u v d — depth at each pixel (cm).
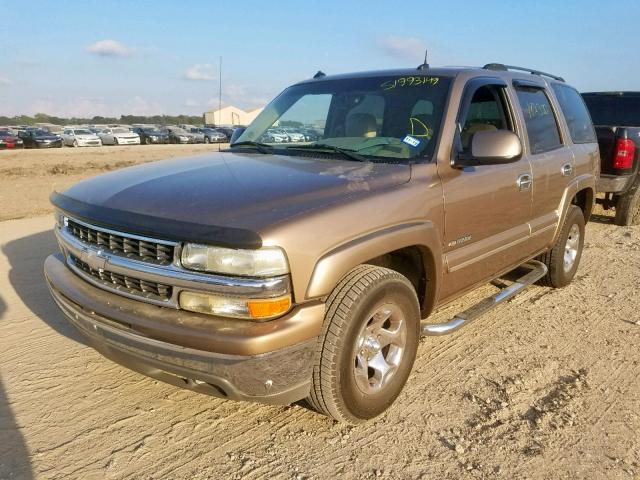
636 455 289
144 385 351
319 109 421
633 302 522
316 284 262
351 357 283
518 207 426
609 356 405
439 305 366
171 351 257
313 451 289
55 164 2150
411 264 347
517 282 467
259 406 331
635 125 968
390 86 402
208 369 251
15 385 348
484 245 389
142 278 268
